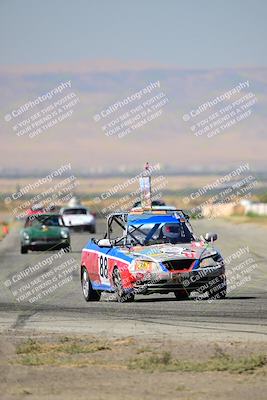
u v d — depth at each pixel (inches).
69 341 1229.1
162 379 966.4
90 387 935.7
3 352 1156.5
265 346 1146.7
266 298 1721.2
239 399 876.6
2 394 909.2
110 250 1743.4
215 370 1004.6
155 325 1376.7
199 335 1262.3
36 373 1011.3
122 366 1036.5
